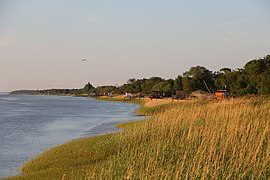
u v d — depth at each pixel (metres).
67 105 109.56
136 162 13.17
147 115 56.59
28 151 23.33
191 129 17.30
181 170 10.51
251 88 48.84
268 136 13.16
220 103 27.52
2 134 33.47
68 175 14.02
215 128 15.48
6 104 118.81
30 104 119.38
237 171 10.35
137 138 19.34
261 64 49.16
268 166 10.77
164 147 13.81
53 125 43.03
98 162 16.25
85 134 32.81
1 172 16.95
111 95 184.25
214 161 11.29
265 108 20.94
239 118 17.38
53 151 20.81
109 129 36.56
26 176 15.08
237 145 12.66
